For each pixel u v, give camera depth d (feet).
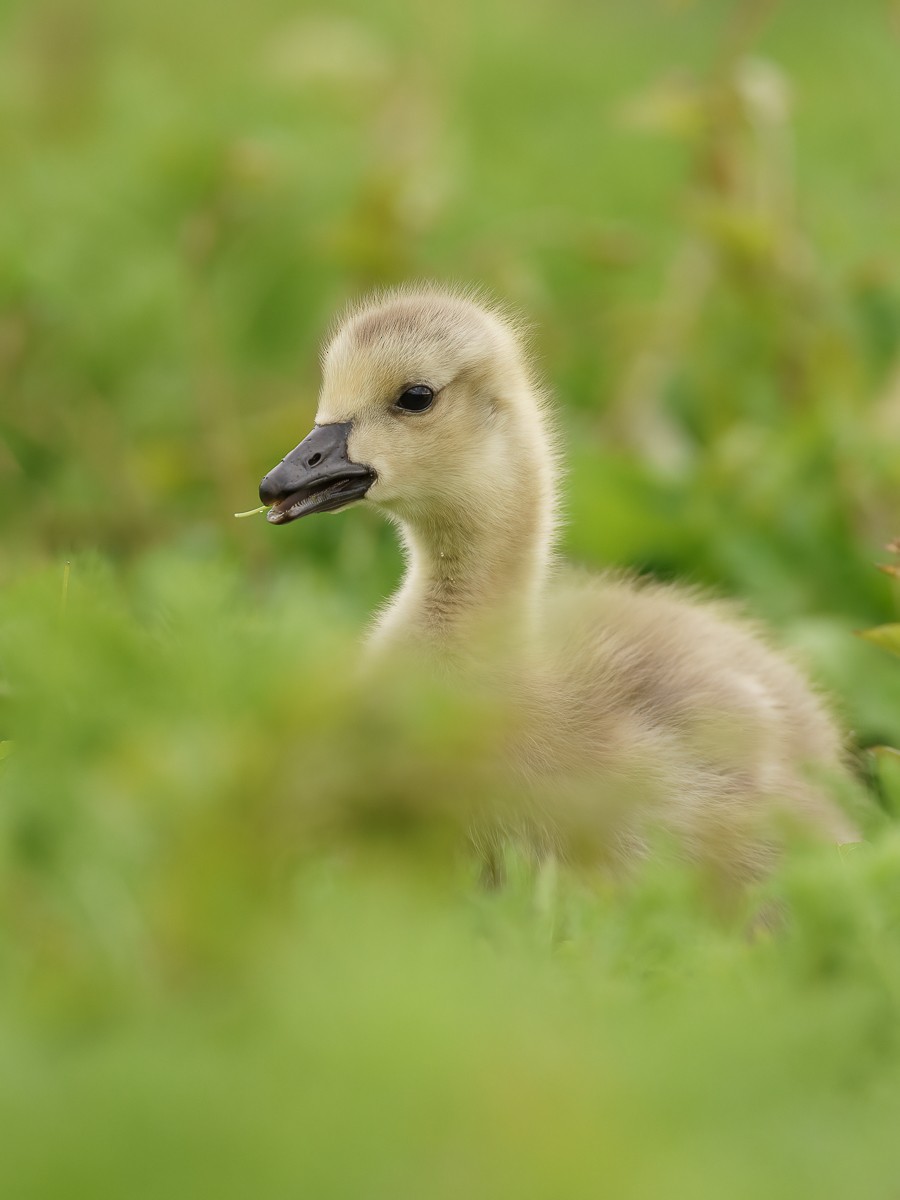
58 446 55.31
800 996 21.94
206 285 59.47
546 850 30.09
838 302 57.82
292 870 22.67
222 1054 17.57
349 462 37.11
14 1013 19.94
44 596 25.48
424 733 24.02
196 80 80.59
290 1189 15.88
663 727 33.30
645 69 100.83
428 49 79.77
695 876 30.30
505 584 37.88
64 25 80.48
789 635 41.06
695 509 46.26
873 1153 18.49
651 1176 15.97
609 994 21.54
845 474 47.57
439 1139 16.06
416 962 18.49
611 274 66.18
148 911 21.48
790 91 59.31
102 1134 16.33
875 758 35.35
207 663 23.25
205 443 54.24
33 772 22.84
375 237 57.93
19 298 57.82
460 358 37.29
